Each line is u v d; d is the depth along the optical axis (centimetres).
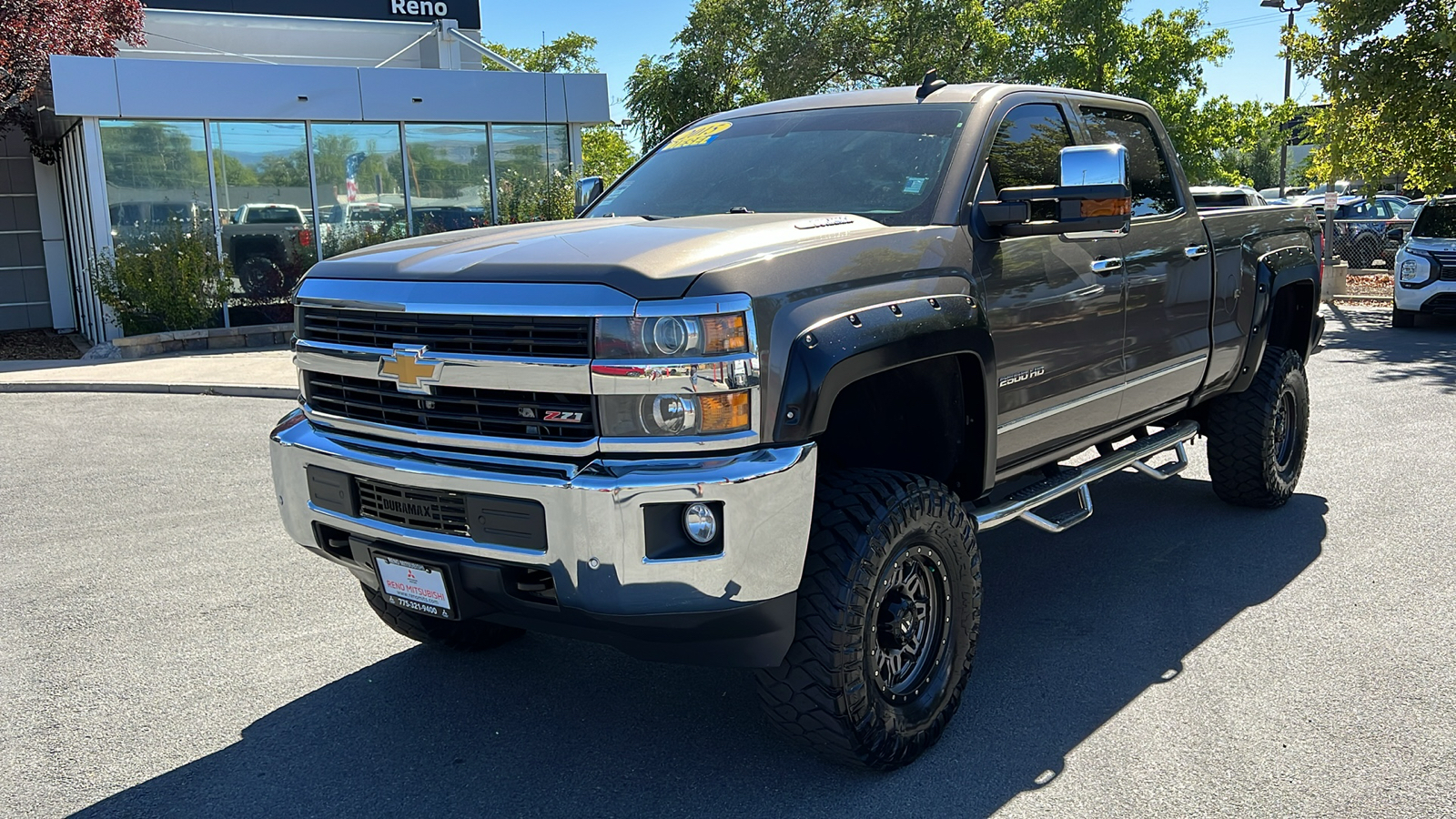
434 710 374
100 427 939
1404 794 301
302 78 1541
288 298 1595
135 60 1438
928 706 331
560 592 282
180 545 575
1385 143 1719
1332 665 388
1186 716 353
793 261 296
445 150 1680
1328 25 1678
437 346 299
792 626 294
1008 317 361
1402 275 1410
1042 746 337
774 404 280
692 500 270
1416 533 538
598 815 304
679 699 380
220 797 318
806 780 321
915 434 365
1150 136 490
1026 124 408
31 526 622
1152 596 466
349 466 319
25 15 1578
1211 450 564
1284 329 608
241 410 1004
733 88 2902
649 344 271
